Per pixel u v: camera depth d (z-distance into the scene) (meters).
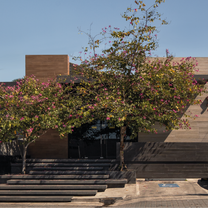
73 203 9.23
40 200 9.59
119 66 11.45
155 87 11.00
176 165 12.15
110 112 10.95
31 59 14.93
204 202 8.09
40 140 14.83
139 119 10.75
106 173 11.38
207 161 12.13
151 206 8.01
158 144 12.18
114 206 8.60
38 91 11.80
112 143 15.12
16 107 11.42
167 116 11.02
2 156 12.12
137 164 12.20
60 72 14.77
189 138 14.14
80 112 11.05
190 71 11.55
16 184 10.75
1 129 11.09
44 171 11.71
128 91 11.54
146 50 11.26
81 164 12.30
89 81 12.15
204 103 14.33
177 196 9.19
